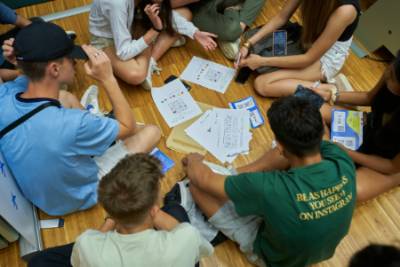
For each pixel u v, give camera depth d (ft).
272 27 7.05
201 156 5.43
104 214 5.57
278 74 6.83
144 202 3.08
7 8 6.79
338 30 5.83
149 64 7.08
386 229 5.43
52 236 5.39
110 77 4.92
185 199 5.39
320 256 4.25
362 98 6.09
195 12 7.77
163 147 6.29
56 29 4.11
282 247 4.13
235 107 6.83
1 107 4.18
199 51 7.87
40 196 4.94
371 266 2.19
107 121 4.55
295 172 3.82
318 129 3.63
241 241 4.83
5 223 4.72
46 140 4.16
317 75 6.88
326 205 3.72
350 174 3.88
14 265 5.11
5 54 4.59
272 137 6.43
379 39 7.56
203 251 3.83
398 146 4.88
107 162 5.41
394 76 4.82
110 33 6.73
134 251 3.08
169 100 6.94
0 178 4.17
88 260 3.08
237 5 7.88
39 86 4.16
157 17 6.47
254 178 3.93
